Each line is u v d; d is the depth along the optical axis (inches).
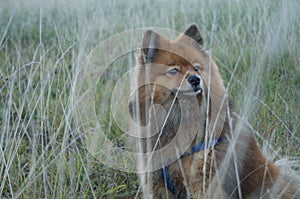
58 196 53.7
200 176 52.4
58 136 62.9
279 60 71.1
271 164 54.8
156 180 53.9
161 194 54.4
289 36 70.2
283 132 61.3
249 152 53.2
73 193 54.2
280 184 53.2
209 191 50.9
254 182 53.2
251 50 72.2
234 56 76.0
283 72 71.4
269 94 67.4
